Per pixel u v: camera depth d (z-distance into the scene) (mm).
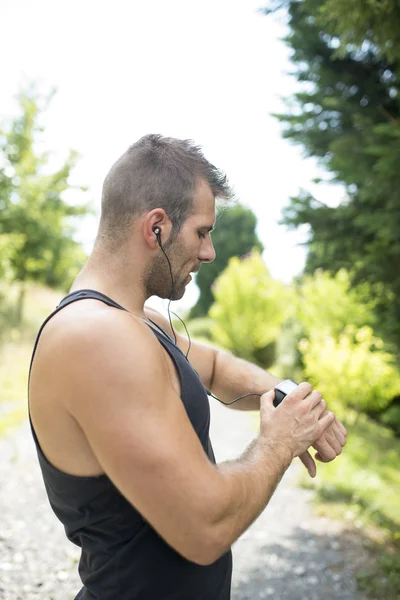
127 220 1124
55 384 988
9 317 14070
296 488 5133
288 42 5547
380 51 3346
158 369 982
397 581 3209
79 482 1036
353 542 3896
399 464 6414
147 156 1134
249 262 19375
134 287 1144
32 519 4012
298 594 3139
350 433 7734
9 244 11984
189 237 1146
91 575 1096
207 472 948
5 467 5168
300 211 5391
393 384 8211
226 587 1218
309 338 10930
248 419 8898
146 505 922
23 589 3041
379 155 4617
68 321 1009
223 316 19016
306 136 5516
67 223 14352
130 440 917
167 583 1072
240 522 980
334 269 5457
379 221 4523
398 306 5246
